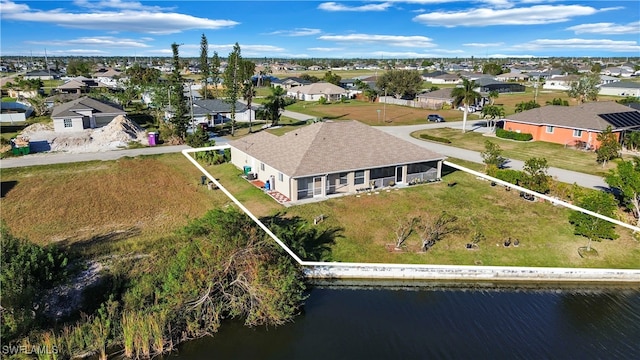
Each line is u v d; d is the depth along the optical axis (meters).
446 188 33.59
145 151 45.97
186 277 18.30
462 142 51.56
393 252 23.81
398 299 20.64
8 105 66.44
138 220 27.53
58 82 128.62
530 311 19.78
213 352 17.06
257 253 19.33
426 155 34.84
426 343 17.45
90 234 25.44
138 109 74.94
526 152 45.59
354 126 35.75
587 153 44.81
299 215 27.83
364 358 16.53
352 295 20.95
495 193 32.50
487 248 24.47
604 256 23.67
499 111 57.03
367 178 32.72
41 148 46.22
